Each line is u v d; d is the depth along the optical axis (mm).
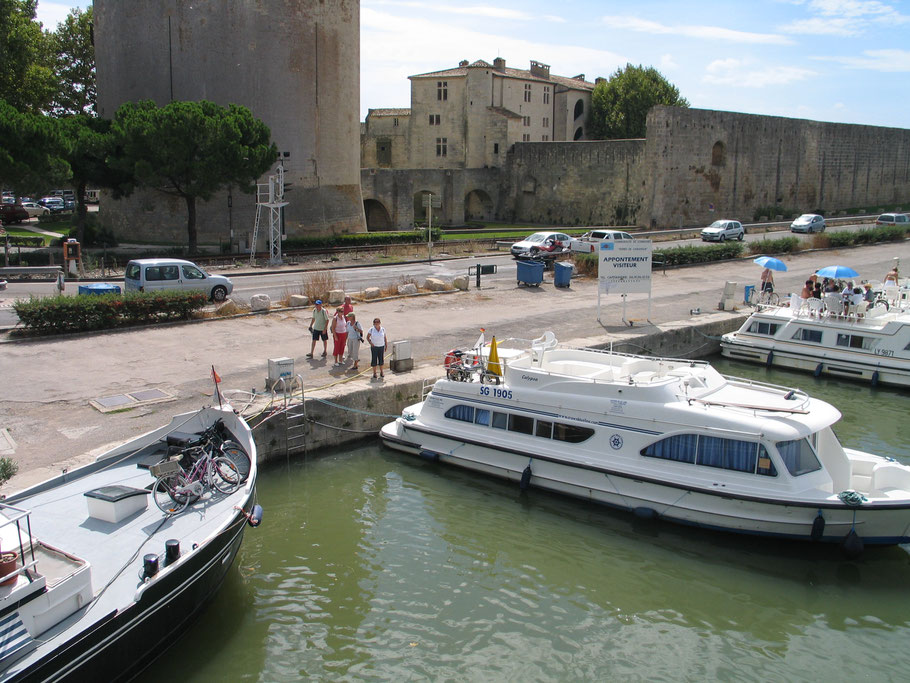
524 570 11203
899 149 79562
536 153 66625
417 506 13266
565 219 65125
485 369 15141
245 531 12141
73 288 28344
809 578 11164
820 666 9102
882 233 47938
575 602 10367
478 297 27953
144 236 46500
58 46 63250
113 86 47438
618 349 21312
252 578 10727
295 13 46344
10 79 51469
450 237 50531
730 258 39969
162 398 15055
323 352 19156
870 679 8883
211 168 35688
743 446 12086
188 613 9250
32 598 7375
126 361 17797
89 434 13023
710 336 24781
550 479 13695
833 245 45156
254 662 8906
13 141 31281
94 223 44344
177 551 8734
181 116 34969
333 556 11398
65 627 7656
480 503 13445
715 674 8875
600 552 11805
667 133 57438
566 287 30656
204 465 10656
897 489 11852
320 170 48875
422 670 8797
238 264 36625
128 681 8430
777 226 57812
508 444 14180
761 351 23594
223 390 15602
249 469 10836
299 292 27531
